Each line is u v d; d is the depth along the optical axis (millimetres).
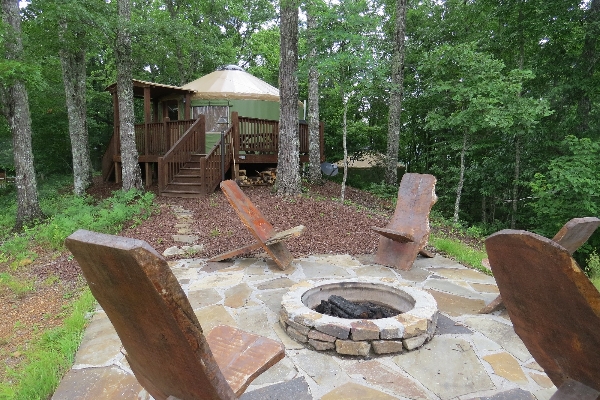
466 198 14406
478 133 9961
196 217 7922
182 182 10266
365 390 2568
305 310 3371
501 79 8625
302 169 13414
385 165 14305
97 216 8211
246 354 1991
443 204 13508
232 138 10531
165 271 1192
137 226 7359
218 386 1434
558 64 10703
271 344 2090
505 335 3334
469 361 2922
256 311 3850
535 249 1303
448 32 14219
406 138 17562
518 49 12086
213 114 13055
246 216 5250
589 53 10172
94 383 2633
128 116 10312
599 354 1326
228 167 10531
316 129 12570
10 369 2953
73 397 2480
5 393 2561
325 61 7965
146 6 17344
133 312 1393
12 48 8031
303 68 8547
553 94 10273
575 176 8211
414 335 3090
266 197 9023
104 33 9242
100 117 21453
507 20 11336
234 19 23828
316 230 7031
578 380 1515
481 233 10469
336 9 8055
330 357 2998
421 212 5621
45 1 8258
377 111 17172
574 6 9969
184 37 10438
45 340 3377
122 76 10164
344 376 2736
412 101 15039
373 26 8414
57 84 14516
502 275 1564
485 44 11742
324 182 13055
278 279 4820
